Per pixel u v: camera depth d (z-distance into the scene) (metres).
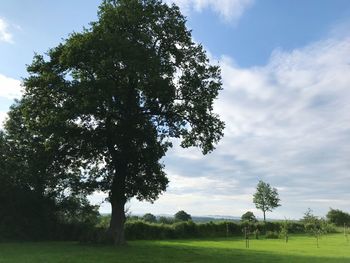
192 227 62.53
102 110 32.62
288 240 58.41
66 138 33.44
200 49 35.78
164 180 36.44
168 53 35.12
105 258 24.78
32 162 39.66
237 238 62.66
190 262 24.42
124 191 35.28
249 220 77.25
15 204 39.78
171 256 27.64
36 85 32.72
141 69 30.86
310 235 66.50
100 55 31.11
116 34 31.77
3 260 22.77
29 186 40.81
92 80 31.30
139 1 34.09
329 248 41.25
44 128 32.25
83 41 31.16
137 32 33.16
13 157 40.41
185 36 35.03
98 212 44.66
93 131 33.69
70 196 43.00
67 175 39.94
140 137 33.94
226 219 78.56
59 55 33.66
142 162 35.03
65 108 31.75
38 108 33.41
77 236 41.81
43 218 41.53
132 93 34.06
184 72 35.53
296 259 27.75
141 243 42.88
